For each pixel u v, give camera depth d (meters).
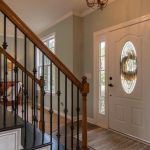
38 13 4.27
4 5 1.46
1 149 1.38
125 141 2.96
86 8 3.97
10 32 6.16
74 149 2.57
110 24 3.54
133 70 3.11
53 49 5.38
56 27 5.00
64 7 3.92
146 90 2.88
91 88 4.08
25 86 2.06
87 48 4.18
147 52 2.86
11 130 1.42
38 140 1.80
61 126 3.82
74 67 4.26
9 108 3.62
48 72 5.52
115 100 3.46
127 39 3.21
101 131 3.46
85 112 2.20
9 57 2.61
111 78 3.55
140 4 2.96
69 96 4.43
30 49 6.59
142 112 2.95
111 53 3.54
